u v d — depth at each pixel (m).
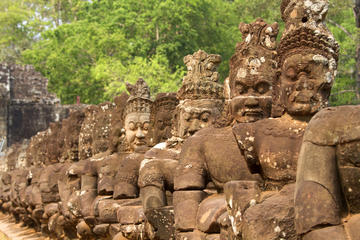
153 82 24.94
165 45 31.45
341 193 3.07
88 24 40.09
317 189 3.04
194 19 32.56
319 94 3.93
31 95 37.16
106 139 9.64
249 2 22.92
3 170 22.00
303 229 3.02
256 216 3.50
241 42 5.26
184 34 32.19
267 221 3.45
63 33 42.94
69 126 11.82
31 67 37.91
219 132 5.23
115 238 7.12
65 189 10.58
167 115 7.55
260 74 5.09
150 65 28.53
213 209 4.74
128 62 30.94
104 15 40.81
